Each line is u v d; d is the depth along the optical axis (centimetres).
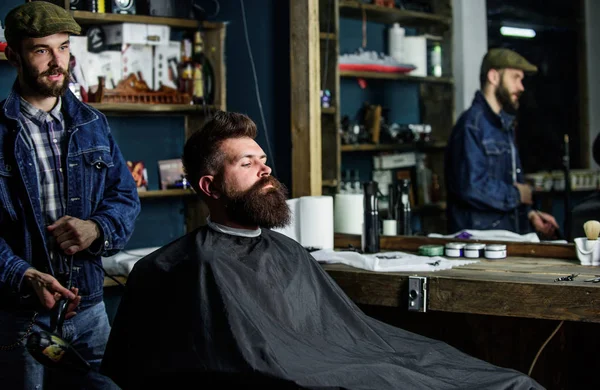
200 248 195
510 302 219
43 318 222
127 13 326
